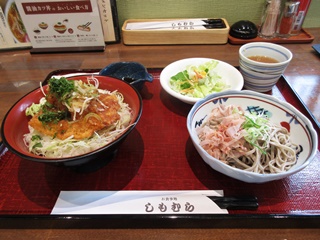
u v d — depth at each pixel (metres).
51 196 0.23
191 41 0.50
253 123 0.25
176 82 0.36
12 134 0.23
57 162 0.19
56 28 0.47
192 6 0.53
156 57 0.47
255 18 0.56
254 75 0.34
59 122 0.24
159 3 0.53
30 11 0.44
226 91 0.28
